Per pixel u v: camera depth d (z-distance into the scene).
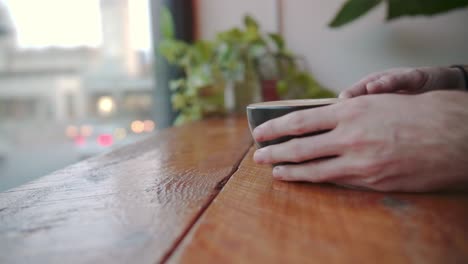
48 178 0.47
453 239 0.29
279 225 0.31
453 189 0.37
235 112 1.42
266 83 1.44
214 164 0.53
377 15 1.58
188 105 1.45
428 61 1.56
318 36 1.63
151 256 0.27
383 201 0.36
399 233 0.30
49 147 1.36
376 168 0.37
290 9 1.64
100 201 0.38
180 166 0.52
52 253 0.28
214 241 0.29
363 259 0.26
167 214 0.34
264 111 0.42
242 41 1.36
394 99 0.39
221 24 1.68
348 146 0.38
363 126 0.38
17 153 1.31
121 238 0.30
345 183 0.40
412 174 0.37
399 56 1.58
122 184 0.44
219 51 1.38
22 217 0.35
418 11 1.33
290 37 1.64
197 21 1.69
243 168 0.50
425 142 0.37
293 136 0.41
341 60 1.62
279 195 0.38
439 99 0.38
